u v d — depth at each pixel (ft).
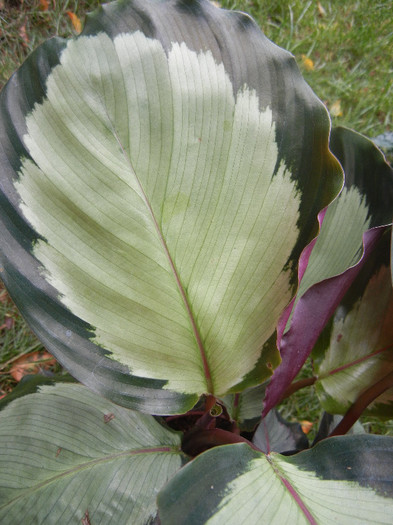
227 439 0.79
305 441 0.98
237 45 0.68
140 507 0.71
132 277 0.69
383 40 2.04
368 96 1.92
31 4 1.56
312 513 0.61
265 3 1.91
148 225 0.68
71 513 0.68
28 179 0.66
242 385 0.74
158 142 0.67
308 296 0.68
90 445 0.75
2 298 1.23
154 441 0.79
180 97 0.66
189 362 0.73
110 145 0.66
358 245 0.88
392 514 0.63
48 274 0.67
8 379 1.18
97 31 0.66
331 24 2.01
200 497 0.59
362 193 0.88
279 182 0.68
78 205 0.67
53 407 0.78
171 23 0.67
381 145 1.73
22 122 0.66
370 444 0.69
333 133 0.88
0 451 0.72
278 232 0.69
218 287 0.70
